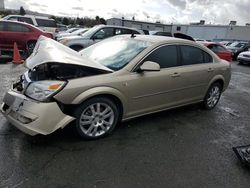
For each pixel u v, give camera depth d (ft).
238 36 133.39
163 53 13.87
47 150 10.66
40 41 12.84
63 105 10.61
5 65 30.32
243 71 42.96
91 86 10.98
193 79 15.51
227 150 12.16
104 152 10.91
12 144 10.91
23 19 55.77
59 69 11.28
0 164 9.47
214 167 10.55
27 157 10.05
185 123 15.10
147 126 14.07
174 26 149.79
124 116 12.72
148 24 139.64
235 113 18.04
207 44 46.06
